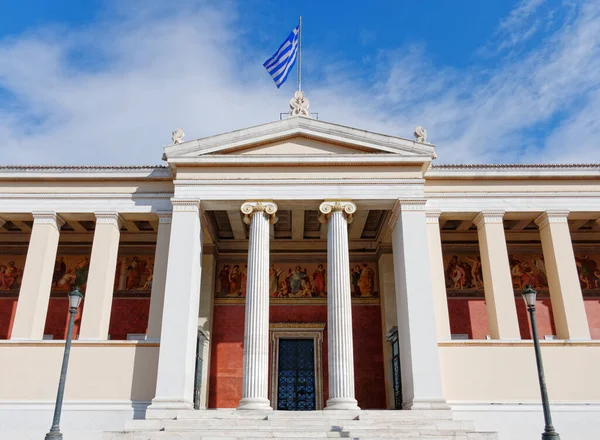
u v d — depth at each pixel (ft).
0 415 74.95
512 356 77.71
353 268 104.01
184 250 80.07
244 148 85.46
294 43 93.76
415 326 76.18
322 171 83.87
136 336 98.63
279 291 103.24
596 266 101.81
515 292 99.60
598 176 86.84
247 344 75.82
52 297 100.94
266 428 63.36
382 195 82.53
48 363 78.13
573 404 75.05
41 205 87.56
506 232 101.86
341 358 74.43
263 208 82.12
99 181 88.74
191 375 76.74
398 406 89.71
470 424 66.85
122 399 76.43
